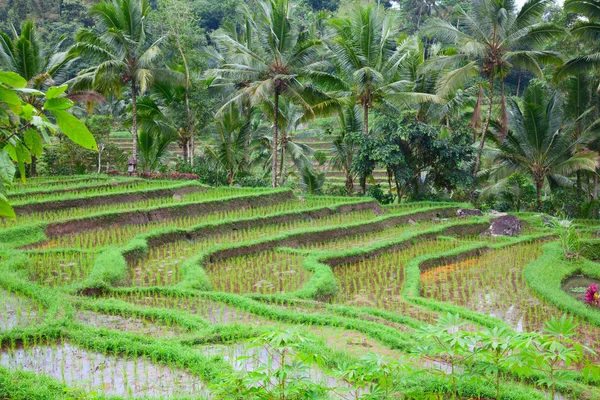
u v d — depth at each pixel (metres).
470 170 26.81
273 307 9.66
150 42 26.56
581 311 11.09
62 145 26.17
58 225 15.04
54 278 11.00
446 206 23.28
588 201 26.09
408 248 17.22
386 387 4.64
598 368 4.32
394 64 24.80
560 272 14.41
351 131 26.92
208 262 13.64
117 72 23.91
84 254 12.97
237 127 28.02
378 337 8.49
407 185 26.44
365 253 15.62
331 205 20.91
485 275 14.54
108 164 28.25
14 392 5.67
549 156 25.61
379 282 13.32
